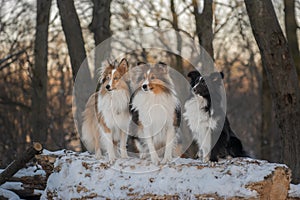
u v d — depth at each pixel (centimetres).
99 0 1547
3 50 2016
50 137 1989
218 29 1867
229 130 918
